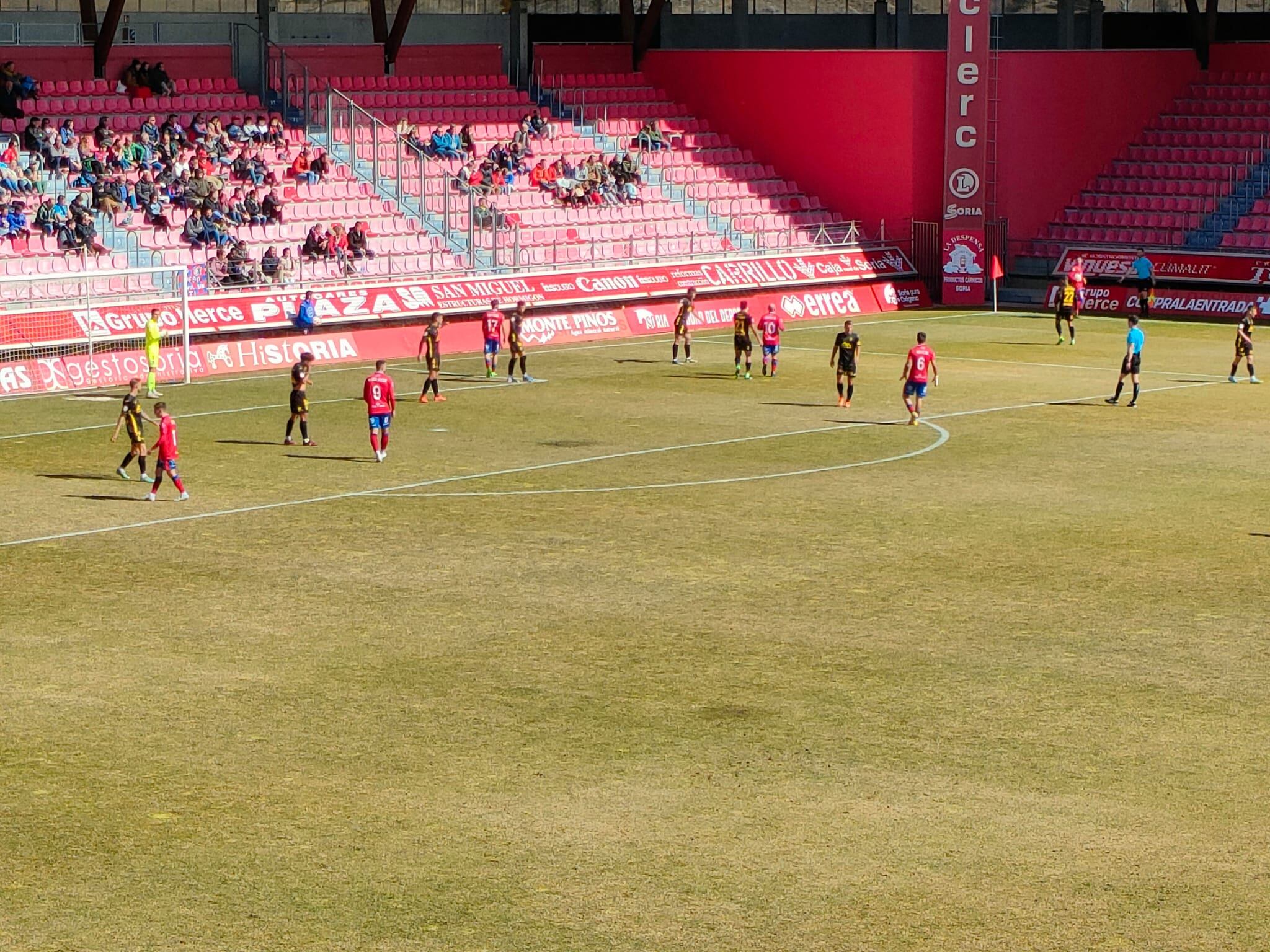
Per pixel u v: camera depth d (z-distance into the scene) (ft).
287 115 308.19
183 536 138.72
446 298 262.47
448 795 82.89
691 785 84.23
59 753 88.74
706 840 77.46
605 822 79.56
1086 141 331.57
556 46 348.79
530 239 297.53
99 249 251.80
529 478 162.91
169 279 249.96
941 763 87.51
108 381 224.33
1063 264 318.86
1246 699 98.12
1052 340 271.90
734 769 86.43
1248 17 355.56
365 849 76.33
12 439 184.03
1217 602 119.24
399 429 190.19
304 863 74.84
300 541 136.98
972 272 317.63
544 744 90.17
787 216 329.11
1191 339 274.16
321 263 267.59
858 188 332.60
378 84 323.37
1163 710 96.12
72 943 67.21
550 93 338.75
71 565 129.29
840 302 306.96
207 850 76.18
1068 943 67.62
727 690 99.35
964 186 315.37
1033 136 327.06
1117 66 332.80
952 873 74.08
